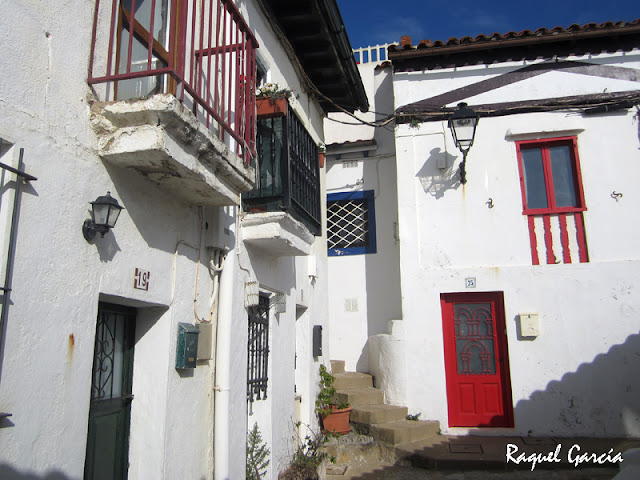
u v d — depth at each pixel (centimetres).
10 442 246
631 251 791
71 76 306
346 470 668
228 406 449
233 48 496
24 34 273
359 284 980
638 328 757
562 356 773
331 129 1091
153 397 380
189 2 461
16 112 264
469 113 798
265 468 542
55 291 280
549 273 799
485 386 804
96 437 346
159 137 314
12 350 250
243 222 518
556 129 838
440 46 868
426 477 639
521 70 877
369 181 1016
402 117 893
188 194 402
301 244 578
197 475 416
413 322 830
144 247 364
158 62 423
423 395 805
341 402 790
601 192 817
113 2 335
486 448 706
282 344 624
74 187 299
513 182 845
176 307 401
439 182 869
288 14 686
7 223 253
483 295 830
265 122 557
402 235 861
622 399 745
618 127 832
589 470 643
